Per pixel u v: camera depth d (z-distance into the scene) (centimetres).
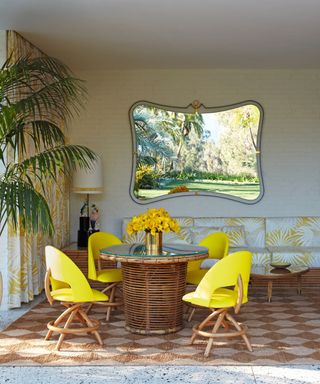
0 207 496
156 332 512
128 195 826
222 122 823
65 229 805
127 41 655
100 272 586
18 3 518
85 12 545
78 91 818
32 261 661
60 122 777
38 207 485
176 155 823
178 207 824
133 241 780
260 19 571
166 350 466
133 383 388
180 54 724
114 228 826
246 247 780
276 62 776
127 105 823
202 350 466
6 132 531
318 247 776
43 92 561
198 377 400
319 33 625
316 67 810
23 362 435
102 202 827
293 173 823
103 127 823
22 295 627
